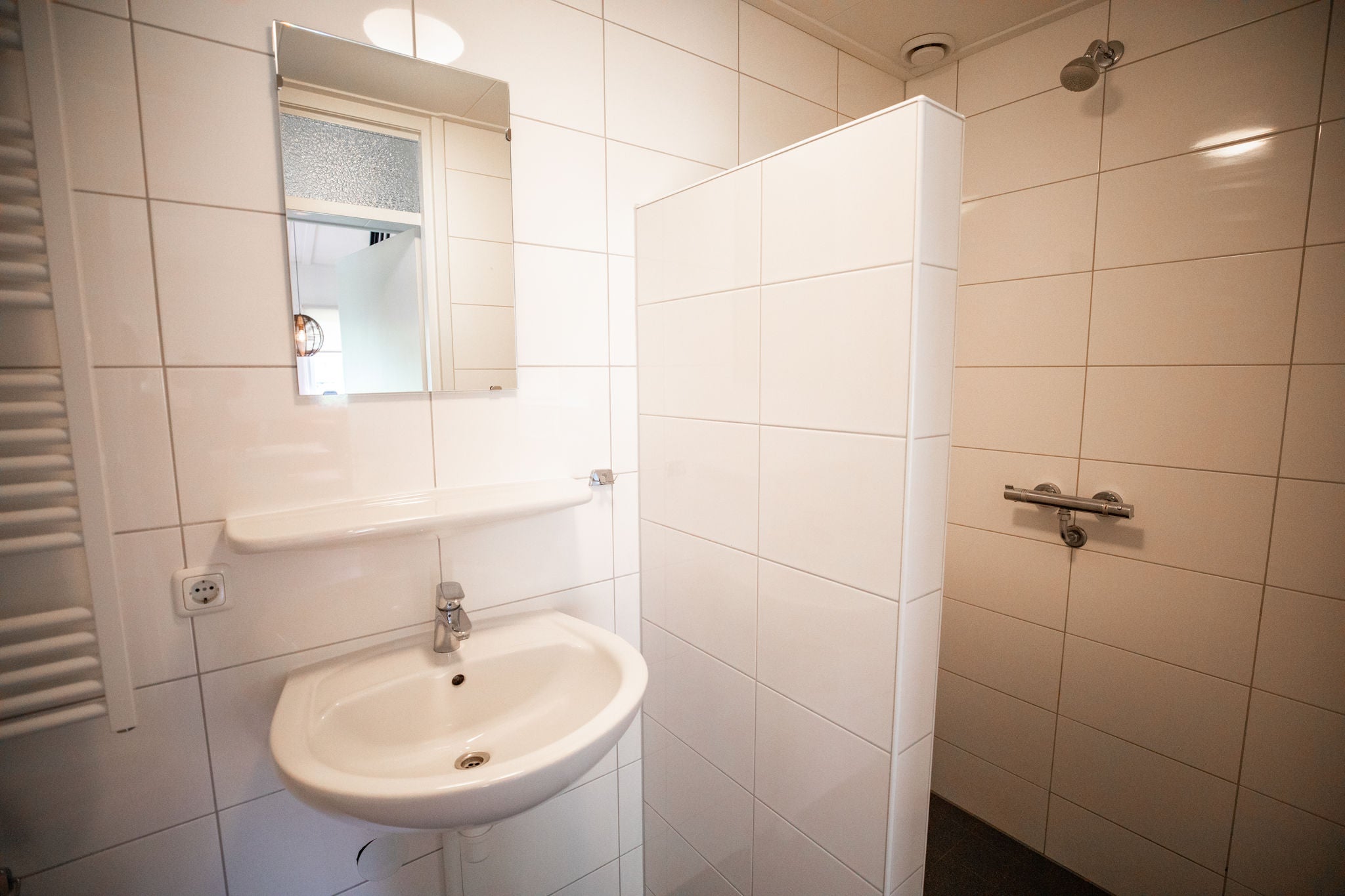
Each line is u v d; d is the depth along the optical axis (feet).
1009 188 5.22
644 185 4.34
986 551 5.61
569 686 3.57
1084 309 4.79
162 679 2.91
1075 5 4.62
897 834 3.10
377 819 2.28
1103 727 4.91
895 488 2.86
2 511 2.52
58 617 2.57
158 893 3.00
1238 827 4.25
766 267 3.42
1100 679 4.91
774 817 3.74
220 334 2.93
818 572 3.30
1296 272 3.77
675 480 4.27
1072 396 4.91
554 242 3.97
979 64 5.39
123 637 2.70
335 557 3.32
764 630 3.68
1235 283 4.02
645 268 4.32
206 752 3.05
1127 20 4.43
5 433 2.41
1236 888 4.28
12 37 2.31
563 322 4.08
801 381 3.28
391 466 3.47
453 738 3.34
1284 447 3.89
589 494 3.76
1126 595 4.70
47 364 2.60
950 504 5.86
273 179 3.00
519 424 3.94
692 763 4.39
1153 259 4.39
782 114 5.08
